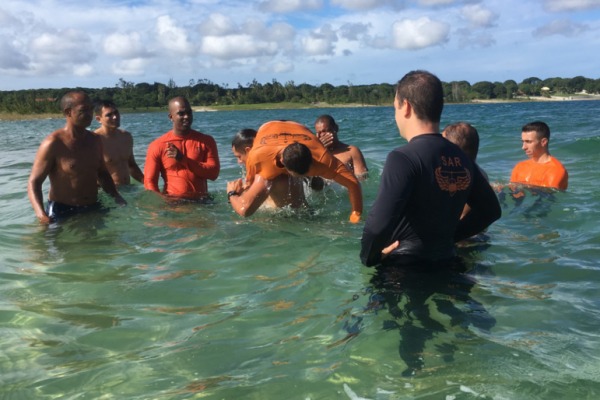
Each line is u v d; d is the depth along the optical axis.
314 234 4.60
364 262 3.42
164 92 123.44
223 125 33.19
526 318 2.84
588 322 2.78
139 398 2.27
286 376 2.39
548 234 4.37
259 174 5.11
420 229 3.37
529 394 2.16
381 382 2.30
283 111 90.88
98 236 4.77
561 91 147.00
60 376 2.47
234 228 4.89
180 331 2.89
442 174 3.21
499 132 16.06
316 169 4.89
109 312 3.16
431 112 3.27
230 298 3.31
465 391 2.20
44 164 5.50
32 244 4.57
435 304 3.05
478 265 3.64
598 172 7.74
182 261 4.03
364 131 19.72
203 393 2.28
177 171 6.46
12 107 81.19
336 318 2.94
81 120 5.52
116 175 7.30
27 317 3.11
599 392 2.16
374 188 6.67
